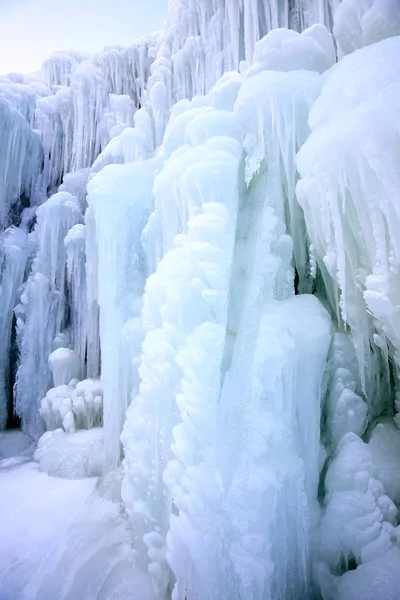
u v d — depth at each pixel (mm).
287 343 3322
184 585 2953
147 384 4027
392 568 2637
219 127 4367
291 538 3043
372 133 2551
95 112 10672
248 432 3178
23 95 10852
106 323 6559
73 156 10797
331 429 3619
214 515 2916
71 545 4656
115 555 4348
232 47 7293
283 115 3895
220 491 2994
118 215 6516
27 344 8984
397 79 2740
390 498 3127
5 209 10109
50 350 9078
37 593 3965
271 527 2916
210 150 4172
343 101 3096
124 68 11000
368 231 2896
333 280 3699
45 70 12188
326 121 3289
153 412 3910
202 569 2729
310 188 3338
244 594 2645
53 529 5027
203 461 3182
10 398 9672
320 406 3668
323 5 5926
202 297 3729
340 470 3230
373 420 3756
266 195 4199
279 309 3736
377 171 2551
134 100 11125
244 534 2803
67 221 9383
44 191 11078
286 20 6426
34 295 9023
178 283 3752
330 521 3064
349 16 4023
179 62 8352
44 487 6281
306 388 3420
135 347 5988
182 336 3770
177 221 5016
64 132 11031
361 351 3410
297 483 3062
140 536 4070
